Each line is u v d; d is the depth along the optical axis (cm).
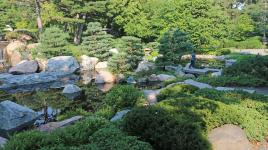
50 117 1415
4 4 3800
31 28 3891
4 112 1202
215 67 2594
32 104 1686
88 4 3475
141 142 634
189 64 2647
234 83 1533
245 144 758
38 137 688
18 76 2380
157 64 2509
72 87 1978
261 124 819
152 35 3828
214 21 3503
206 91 1091
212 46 3503
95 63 2948
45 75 2427
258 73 1584
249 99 991
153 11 3969
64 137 699
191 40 3394
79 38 3797
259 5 4903
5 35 3875
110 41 3183
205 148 696
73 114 1384
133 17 3941
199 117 769
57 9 3559
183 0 3447
